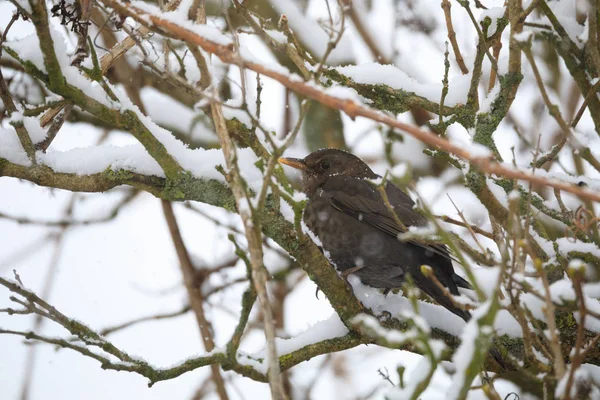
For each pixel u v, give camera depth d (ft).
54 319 24.36
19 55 24.36
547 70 40.14
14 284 24.26
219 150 28.81
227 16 21.97
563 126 22.35
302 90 18.20
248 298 21.58
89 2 26.71
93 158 27.96
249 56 24.13
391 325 27.76
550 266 24.22
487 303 17.88
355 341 27.22
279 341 27.07
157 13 21.79
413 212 33.81
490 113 27.07
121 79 39.83
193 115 41.11
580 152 22.58
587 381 25.45
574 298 23.02
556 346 18.60
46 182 27.66
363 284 33.88
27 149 27.40
